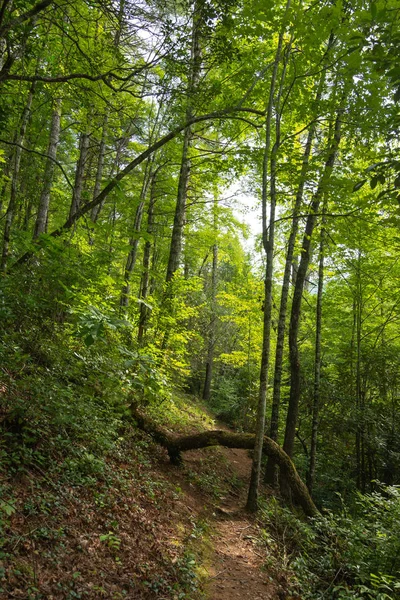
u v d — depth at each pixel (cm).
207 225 1547
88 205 617
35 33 525
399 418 1067
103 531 382
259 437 672
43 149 1016
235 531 582
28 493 357
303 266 916
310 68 703
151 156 1191
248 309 1406
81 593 296
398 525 539
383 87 606
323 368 1282
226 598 401
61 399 481
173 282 969
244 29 659
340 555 532
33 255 577
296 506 841
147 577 361
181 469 709
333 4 594
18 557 290
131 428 669
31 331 535
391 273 1056
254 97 800
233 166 782
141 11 480
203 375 2166
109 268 740
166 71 573
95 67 550
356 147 674
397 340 1258
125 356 641
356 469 1055
